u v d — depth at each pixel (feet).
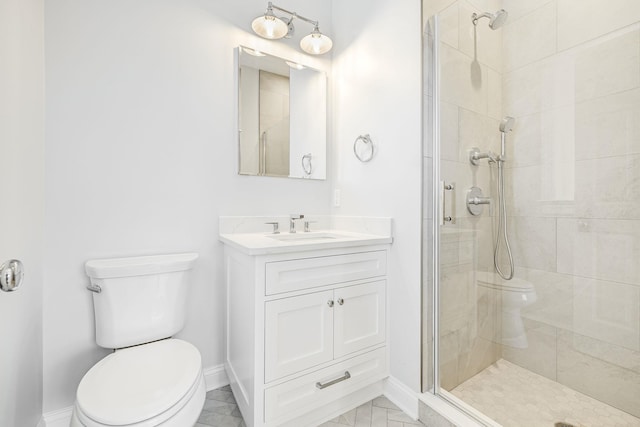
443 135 4.77
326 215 6.77
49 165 4.08
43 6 4.00
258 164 5.86
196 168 5.22
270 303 3.94
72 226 4.23
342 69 6.54
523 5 5.18
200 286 5.26
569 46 4.65
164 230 4.93
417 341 4.73
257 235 5.53
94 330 4.36
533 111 5.07
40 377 3.94
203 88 5.29
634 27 4.05
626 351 4.18
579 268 4.58
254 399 3.85
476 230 5.17
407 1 5.01
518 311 5.20
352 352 4.75
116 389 2.89
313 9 6.57
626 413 4.19
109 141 4.49
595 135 4.41
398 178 5.15
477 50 5.17
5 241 2.97
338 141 6.65
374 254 5.04
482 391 4.77
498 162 5.34
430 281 4.79
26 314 3.51
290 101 6.25
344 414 4.75
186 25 5.14
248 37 5.79
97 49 4.40
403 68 5.08
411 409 4.74
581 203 4.56
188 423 2.88
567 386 4.68
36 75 3.78
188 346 3.83
